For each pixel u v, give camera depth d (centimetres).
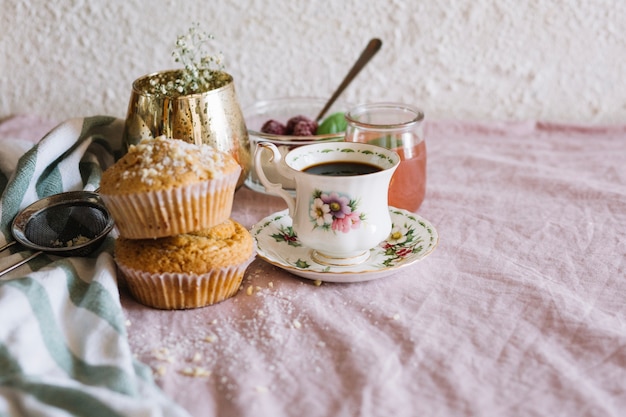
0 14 75
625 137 79
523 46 80
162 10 76
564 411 42
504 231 61
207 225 52
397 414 42
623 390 44
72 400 41
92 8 75
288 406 43
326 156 57
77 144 64
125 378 43
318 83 80
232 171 52
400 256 56
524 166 72
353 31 79
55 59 77
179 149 51
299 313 51
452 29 79
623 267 56
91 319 47
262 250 57
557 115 82
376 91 81
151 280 50
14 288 47
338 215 54
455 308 51
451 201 67
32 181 59
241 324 50
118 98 79
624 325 49
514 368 45
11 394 42
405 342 48
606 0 78
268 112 74
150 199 49
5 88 78
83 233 57
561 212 64
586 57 81
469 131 81
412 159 62
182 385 45
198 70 63
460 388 44
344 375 45
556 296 51
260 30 78
